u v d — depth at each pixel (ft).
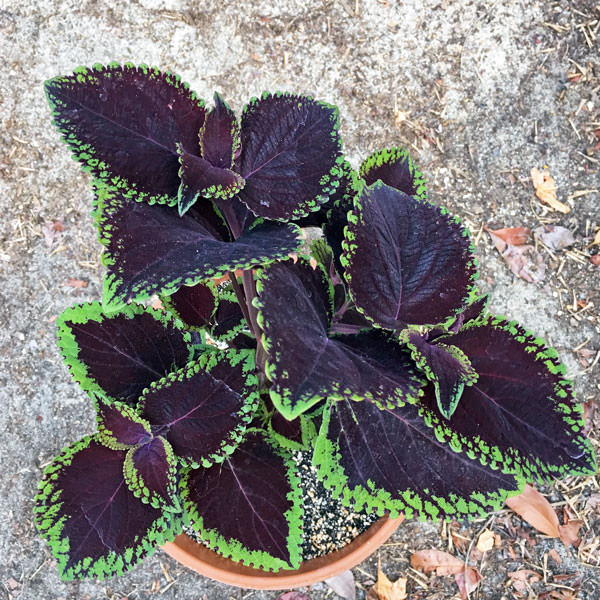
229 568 2.25
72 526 1.60
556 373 1.44
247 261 1.27
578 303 3.43
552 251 3.46
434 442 1.58
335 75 3.50
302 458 2.60
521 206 3.49
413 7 3.55
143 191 1.39
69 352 1.73
